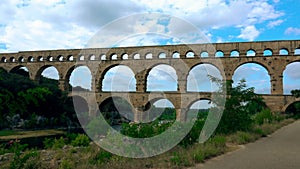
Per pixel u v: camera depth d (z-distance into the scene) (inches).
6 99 812.6
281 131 1358.3
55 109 2768.2
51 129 2374.5
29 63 3659.0
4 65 3742.6
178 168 517.3
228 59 2962.6
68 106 2876.5
